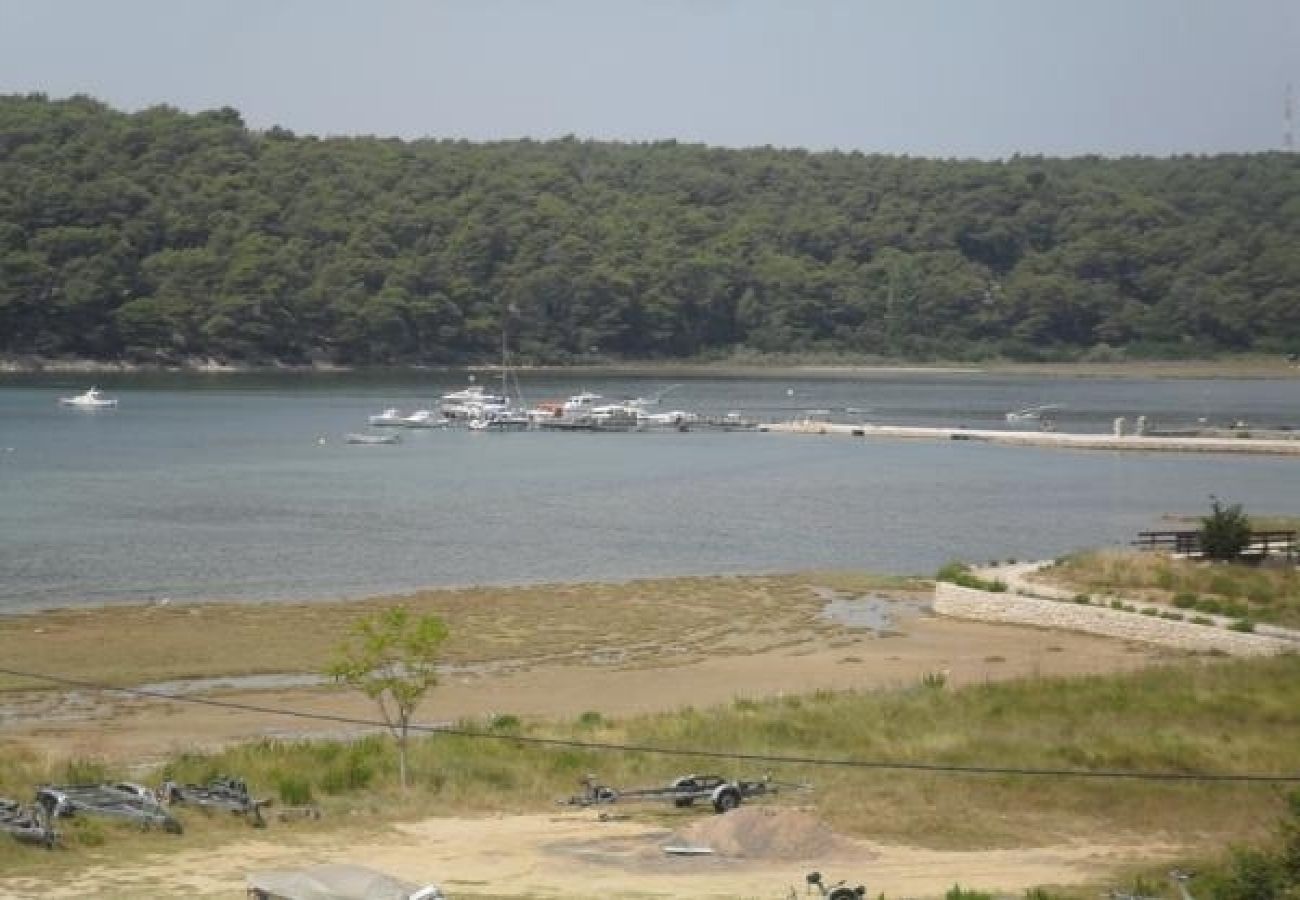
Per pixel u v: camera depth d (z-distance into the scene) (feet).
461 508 398.42
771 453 577.43
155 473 473.26
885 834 128.26
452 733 160.66
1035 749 152.05
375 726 177.68
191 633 232.94
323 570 295.28
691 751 151.12
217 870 113.50
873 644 232.32
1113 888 112.47
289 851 119.44
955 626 247.09
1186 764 148.77
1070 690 180.96
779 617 254.88
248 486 441.68
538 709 189.06
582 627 244.63
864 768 145.28
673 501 422.00
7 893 106.32
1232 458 564.30
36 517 363.76
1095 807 136.05
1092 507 416.05
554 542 339.98
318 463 516.73
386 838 124.36
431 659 165.27
